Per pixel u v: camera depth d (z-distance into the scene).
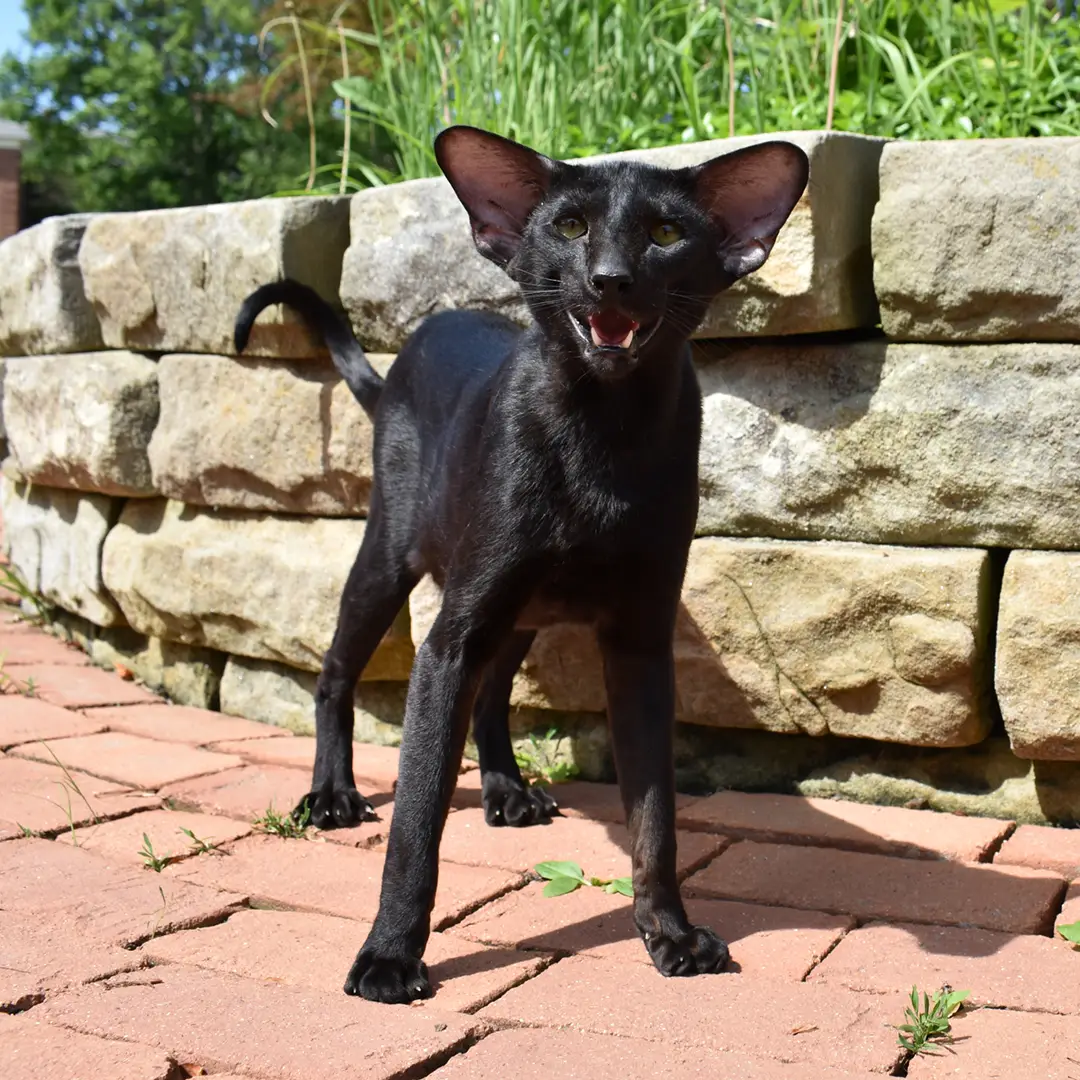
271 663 1.66
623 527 1.16
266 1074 0.98
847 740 1.42
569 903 1.21
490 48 1.80
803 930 1.17
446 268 1.50
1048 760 1.34
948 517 1.34
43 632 1.97
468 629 1.17
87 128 11.07
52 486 1.90
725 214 1.16
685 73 1.72
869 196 1.38
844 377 1.37
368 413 1.50
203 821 1.36
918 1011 1.03
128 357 1.73
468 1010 1.06
